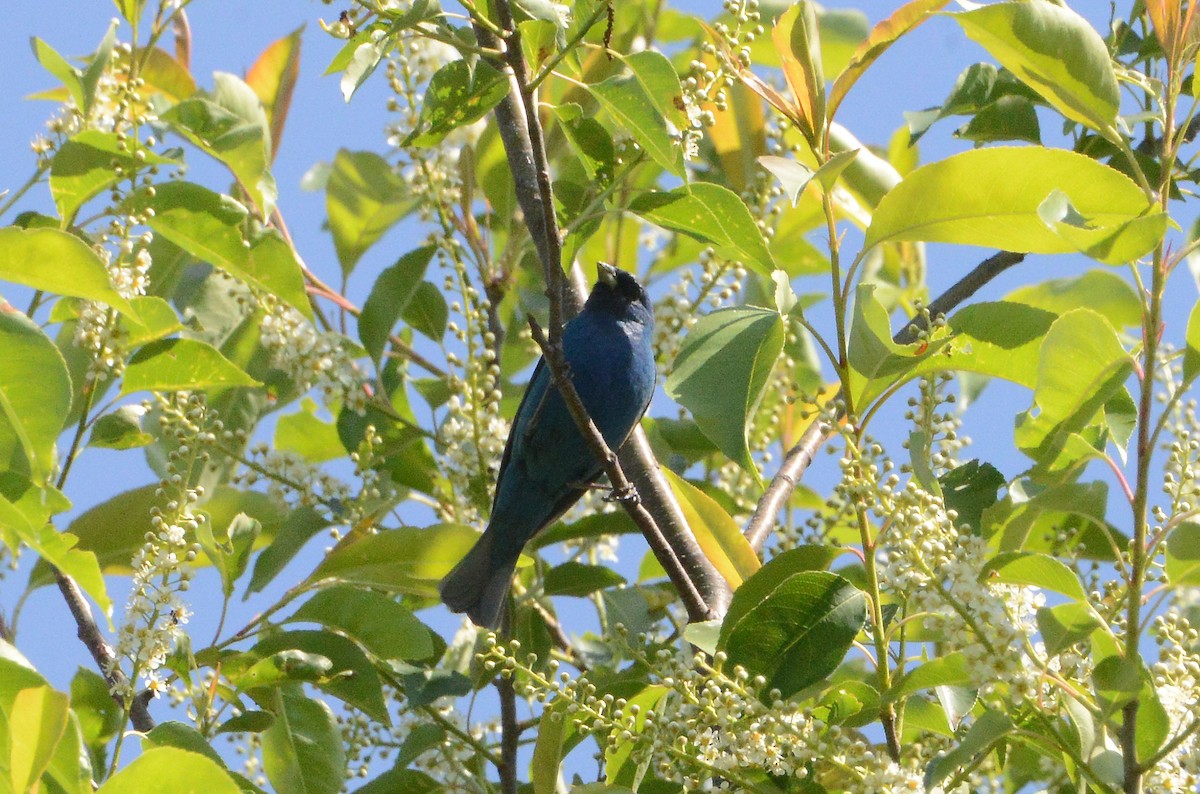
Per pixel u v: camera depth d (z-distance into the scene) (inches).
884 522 300.7
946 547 272.8
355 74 298.7
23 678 256.7
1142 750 264.2
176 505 330.6
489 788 402.9
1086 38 280.8
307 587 390.0
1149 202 277.9
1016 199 285.1
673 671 296.0
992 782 344.8
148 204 377.4
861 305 283.0
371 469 423.5
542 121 473.4
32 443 277.7
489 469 437.7
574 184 426.6
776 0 498.9
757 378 306.2
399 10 308.0
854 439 294.4
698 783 289.4
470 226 473.1
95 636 383.9
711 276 459.5
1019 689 255.9
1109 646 267.4
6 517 269.3
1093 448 279.9
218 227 384.2
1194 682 277.4
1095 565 348.8
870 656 325.4
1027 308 308.8
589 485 485.7
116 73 426.3
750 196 471.8
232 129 401.1
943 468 305.3
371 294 438.9
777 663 301.1
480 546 428.5
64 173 364.5
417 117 439.5
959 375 403.5
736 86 492.1
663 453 500.7
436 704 405.1
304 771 372.2
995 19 281.7
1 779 247.4
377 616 376.8
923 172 288.2
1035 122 421.1
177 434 388.5
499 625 429.7
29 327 277.1
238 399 455.2
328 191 494.3
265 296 417.1
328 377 421.7
